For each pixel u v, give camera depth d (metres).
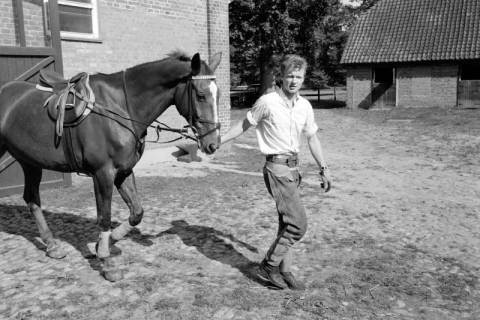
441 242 5.46
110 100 4.29
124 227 4.51
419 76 26.58
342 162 11.30
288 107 3.81
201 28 12.56
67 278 4.41
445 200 7.45
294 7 32.53
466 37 25.58
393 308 3.80
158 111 4.31
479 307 3.83
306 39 34.31
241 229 5.89
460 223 6.19
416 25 27.66
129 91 4.29
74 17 9.68
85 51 9.87
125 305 3.87
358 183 8.80
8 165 7.59
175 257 4.91
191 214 6.58
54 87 4.71
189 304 3.86
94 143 4.21
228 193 7.85
